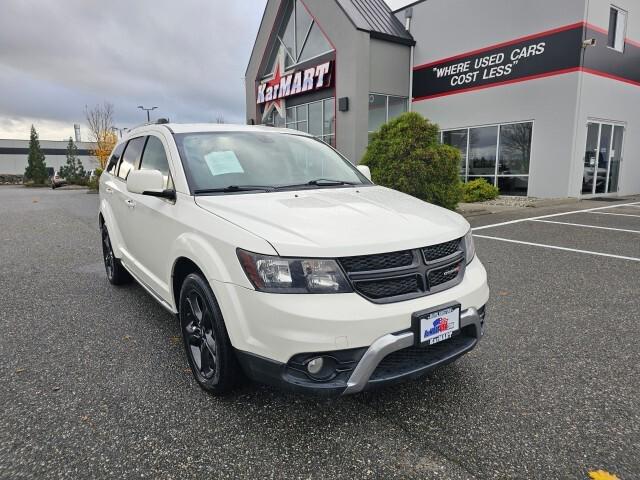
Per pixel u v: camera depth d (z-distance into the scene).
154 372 3.09
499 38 13.73
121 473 2.10
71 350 3.45
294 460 2.19
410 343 2.30
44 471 2.11
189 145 3.43
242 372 2.62
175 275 3.11
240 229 2.46
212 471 2.12
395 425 2.47
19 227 10.35
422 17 15.90
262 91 20.03
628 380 2.93
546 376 3.00
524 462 2.17
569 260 6.17
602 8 12.26
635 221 9.38
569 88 12.30
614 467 2.13
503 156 14.20
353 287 2.25
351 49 14.80
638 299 4.52
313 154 3.97
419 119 9.77
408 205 3.04
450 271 2.60
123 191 4.32
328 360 2.23
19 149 78.31
